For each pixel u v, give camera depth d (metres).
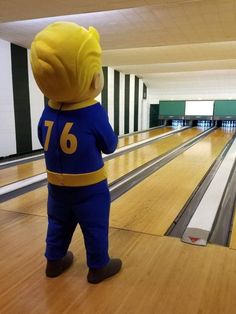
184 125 13.05
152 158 5.30
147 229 2.29
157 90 12.45
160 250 1.96
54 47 1.28
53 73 1.30
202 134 9.67
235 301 1.45
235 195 3.19
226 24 4.28
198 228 2.29
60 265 1.66
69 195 1.48
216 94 11.63
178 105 12.33
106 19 4.12
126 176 3.97
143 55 6.80
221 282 1.60
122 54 6.67
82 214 1.50
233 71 9.57
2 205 2.83
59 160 1.45
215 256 1.88
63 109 1.43
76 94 1.37
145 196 3.13
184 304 1.43
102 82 1.49
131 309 1.40
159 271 1.71
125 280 1.62
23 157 5.47
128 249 1.97
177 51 6.39
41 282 1.61
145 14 3.90
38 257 1.87
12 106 5.68
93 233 1.51
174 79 11.29
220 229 2.32
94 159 1.45
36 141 6.45
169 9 3.71
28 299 1.47
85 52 1.31
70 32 1.29
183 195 3.17
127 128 10.91
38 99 6.38
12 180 3.75
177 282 1.60
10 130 5.68
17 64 5.72
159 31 4.66
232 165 4.67
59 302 1.45
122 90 10.09
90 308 1.41
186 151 6.14
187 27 4.43
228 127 12.34
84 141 1.41
